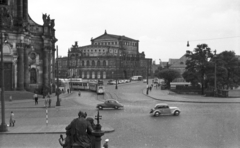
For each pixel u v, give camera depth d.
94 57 173.38
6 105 53.16
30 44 74.69
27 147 22.56
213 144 23.09
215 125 31.42
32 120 36.00
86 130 14.30
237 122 33.38
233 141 24.05
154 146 22.66
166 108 39.28
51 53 85.06
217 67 81.75
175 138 25.36
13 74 68.50
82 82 103.25
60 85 106.38
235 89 115.12
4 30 66.19
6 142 24.38
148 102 59.16
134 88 100.56
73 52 178.88
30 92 68.62
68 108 49.38
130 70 182.62
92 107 50.78
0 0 67.94
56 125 31.88
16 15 69.50
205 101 58.75
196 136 26.06
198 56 83.12
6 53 67.25
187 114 40.38
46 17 79.94
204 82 85.00
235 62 94.62
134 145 23.00
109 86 110.38
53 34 83.31
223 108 47.62
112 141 24.38
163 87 96.81
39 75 77.75
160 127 30.62
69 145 13.54
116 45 185.38
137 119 36.31
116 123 33.31
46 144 23.50
